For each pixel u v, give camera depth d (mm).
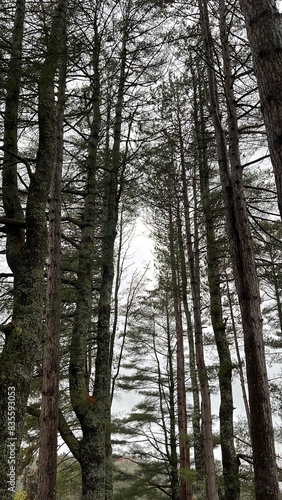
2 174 5145
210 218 8594
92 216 7215
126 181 8109
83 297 6668
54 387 4684
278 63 2508
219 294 8289
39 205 4676
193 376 10516
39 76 5203
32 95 5434
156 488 16906
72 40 6410
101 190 9602
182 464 12734
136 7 7270
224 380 7680
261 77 2547
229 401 7523
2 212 6711
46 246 4605
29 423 8461
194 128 9016
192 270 8008
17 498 8805
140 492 15625
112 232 7875
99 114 7645
